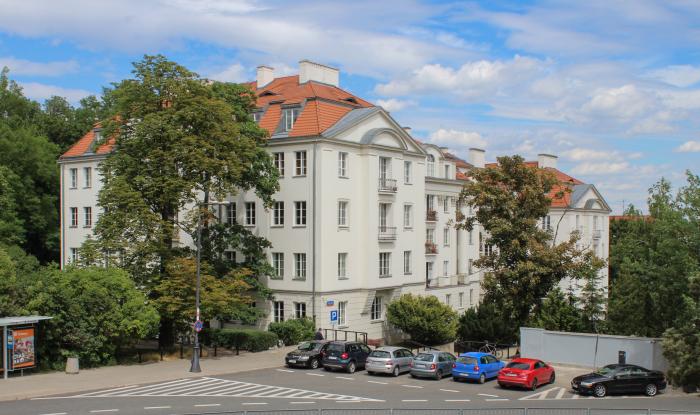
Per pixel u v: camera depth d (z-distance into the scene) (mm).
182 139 38875
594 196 87062
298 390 30531
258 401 27609
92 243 39188
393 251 53438
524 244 46656
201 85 41031
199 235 36062
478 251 72938
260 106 53250
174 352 40344
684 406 28375
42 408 25500
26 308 32969
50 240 69750
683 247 41438
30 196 67812
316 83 56594
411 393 30469
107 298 35250
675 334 34188
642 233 48125
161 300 37688
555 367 39594
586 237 85188
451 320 51188
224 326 50938
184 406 26203
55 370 33969
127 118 40594
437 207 66125
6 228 60250
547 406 27781
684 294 38875
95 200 63844
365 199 50906
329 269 48219
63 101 88500
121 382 31422
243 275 41719
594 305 48812
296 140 48500
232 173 41094
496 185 47938
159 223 38781
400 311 51031
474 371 33844
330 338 47562
